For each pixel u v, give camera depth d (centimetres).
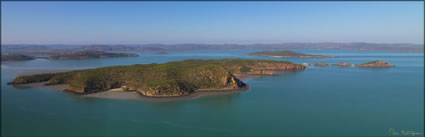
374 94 11262
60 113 8312
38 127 6981
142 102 9919
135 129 7069
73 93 11206
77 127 7100
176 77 13412
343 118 7825
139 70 14175
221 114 8412
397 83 14462
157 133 6825
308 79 16000
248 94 11394
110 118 7950
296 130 7006
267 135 6688
